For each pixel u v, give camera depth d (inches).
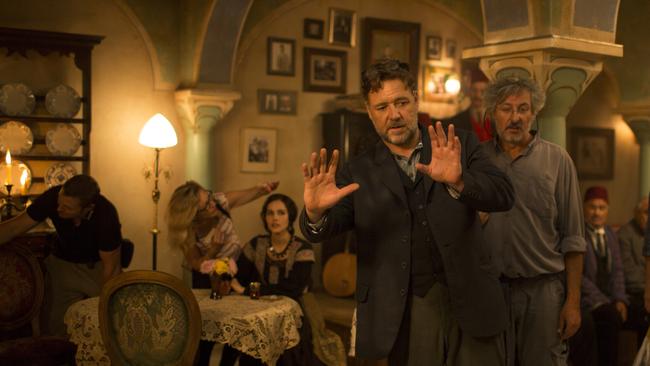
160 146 204.8
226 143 266.2
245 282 187.0
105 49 243.4
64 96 225.3
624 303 214.5
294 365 175.0
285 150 277.4
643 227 232.1
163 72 252.7
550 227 121.7
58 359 160.7
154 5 249.9
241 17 244.8
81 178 163.6
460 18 306.2
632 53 270.7
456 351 96.6
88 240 171.9
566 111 161.6
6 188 198.1
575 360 195.2
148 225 253.3
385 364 184.2
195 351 140.6
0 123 219.5
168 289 139.9
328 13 282.2
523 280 121.9
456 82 297.4
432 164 87.7
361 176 99.1
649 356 127.6
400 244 96.3
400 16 296.2
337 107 284.2
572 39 152.6
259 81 271.3
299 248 185.8
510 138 121.1
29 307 171.3
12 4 227.3
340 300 261.9
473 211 95.3
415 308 97.0
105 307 142.2
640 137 279.4
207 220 187.5
